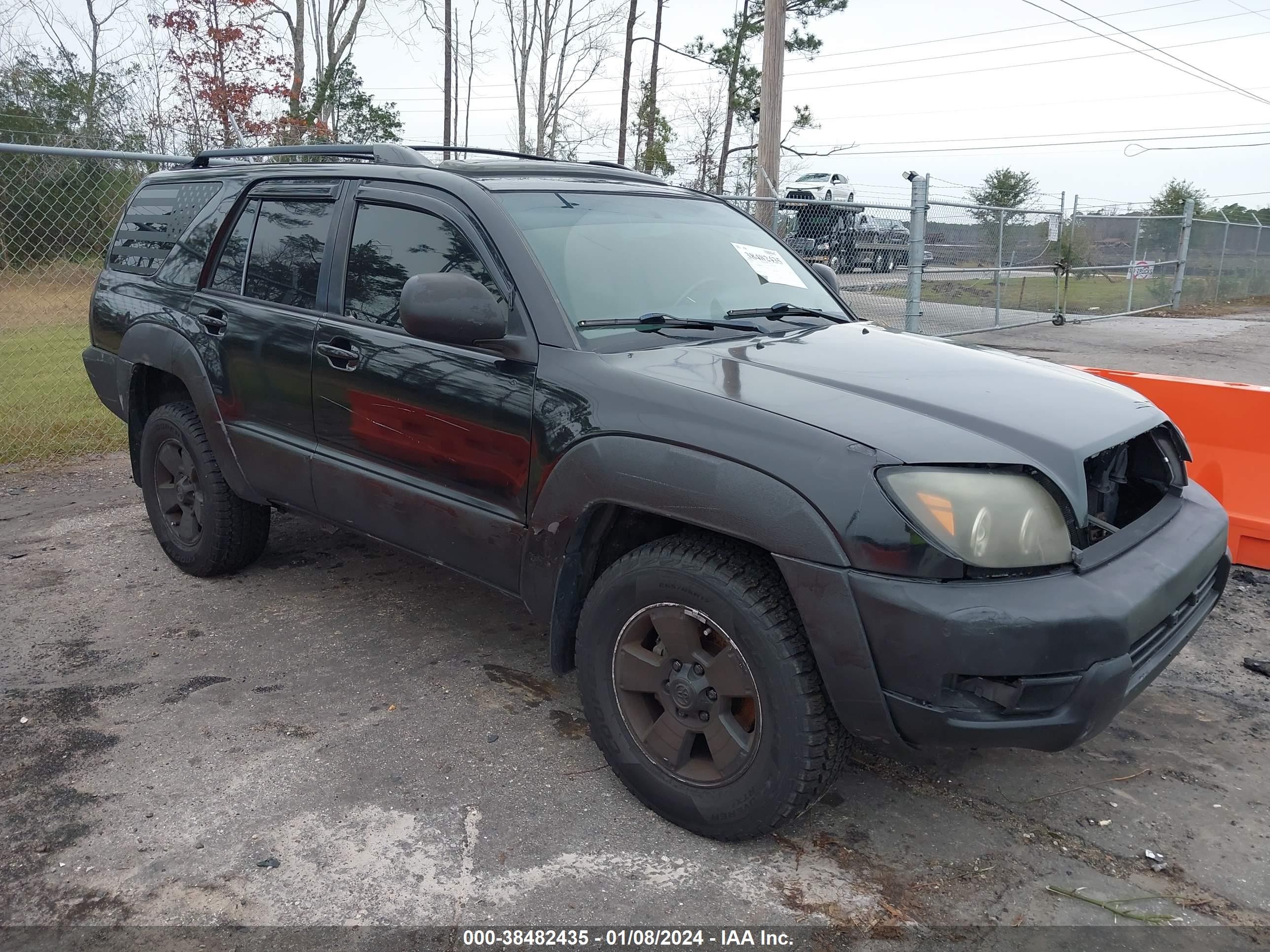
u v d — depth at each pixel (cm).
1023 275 1608
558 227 334
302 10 2903
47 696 356
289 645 401
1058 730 235
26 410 870
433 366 325
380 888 255
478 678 375
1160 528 284
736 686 259
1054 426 260
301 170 403
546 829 281
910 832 285
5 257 798
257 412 400
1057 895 257
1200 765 323
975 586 232
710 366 288
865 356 311
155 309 451
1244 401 491
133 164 848
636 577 274
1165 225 2041
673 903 251
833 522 236
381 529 359
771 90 1369
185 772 307
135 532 546
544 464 293
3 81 2244
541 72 3894
